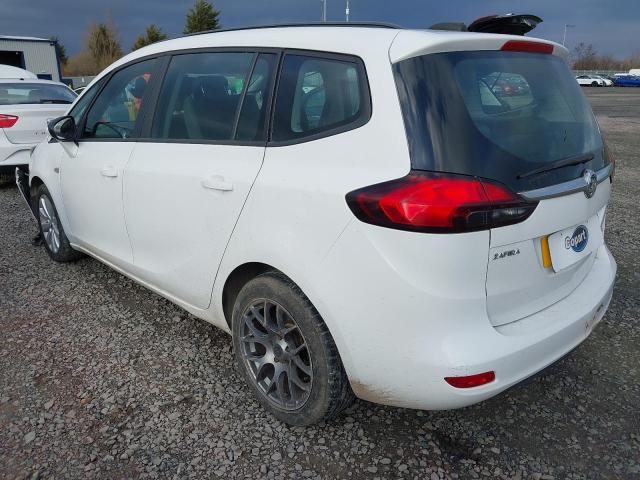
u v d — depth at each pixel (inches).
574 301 94.0
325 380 89.0
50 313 143.0
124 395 108.1
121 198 127.5
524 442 96.0
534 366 84.0
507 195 76.5
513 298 83.2
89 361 120.2
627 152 437.4
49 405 104.6
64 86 346.0
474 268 75.8
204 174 104.0
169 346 127.0
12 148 281.0
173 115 118.2
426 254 74.3
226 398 107.7
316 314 88.0
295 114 93.4
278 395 99.1
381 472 89.1
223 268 102.9
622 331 134.0
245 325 102.6
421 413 103.7
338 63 88.7
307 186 85.3
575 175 89.2
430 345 77.2
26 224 227.1
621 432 98.2
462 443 95.9
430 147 76.2
